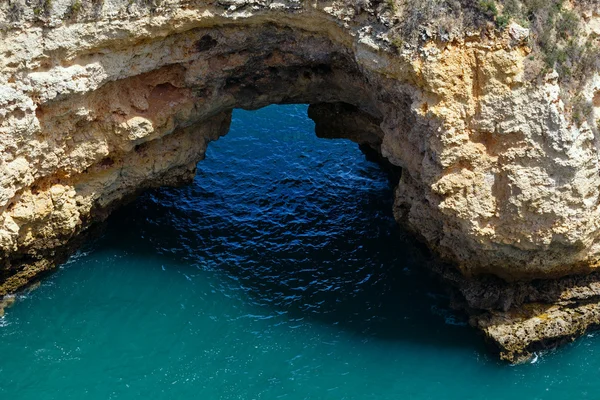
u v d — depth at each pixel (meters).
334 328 35.75
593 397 33.47
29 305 35.97
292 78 36.97
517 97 31.09
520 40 30.58
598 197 32.91
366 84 35.38
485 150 32.25
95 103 33.50
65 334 34.94
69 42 30.98
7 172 31.94
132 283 37.22
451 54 31.12
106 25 31.25
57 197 34.56
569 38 31.42
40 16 30.12
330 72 36.72
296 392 33.25
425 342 35.34
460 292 36.56
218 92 36.19
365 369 34.25
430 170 33.22
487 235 33.28
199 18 32.44
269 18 33.09
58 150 33.53
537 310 35.34
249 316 36.09
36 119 31.83
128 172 36.97
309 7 32.56
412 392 33.50
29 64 30.73
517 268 34.44
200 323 35.72
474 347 35.19
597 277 35.59
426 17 30.98
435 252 36.81
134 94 34.34
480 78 31.25
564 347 35.31
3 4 29.56
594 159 32.09
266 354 34.59
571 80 31.41
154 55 33.31
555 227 32.75
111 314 35.84
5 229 33.41
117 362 34.00
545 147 31.58
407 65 31.62
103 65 32.28
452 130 31.89
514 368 34.47
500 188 32.59
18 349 34.25
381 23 31.64
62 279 37.12
